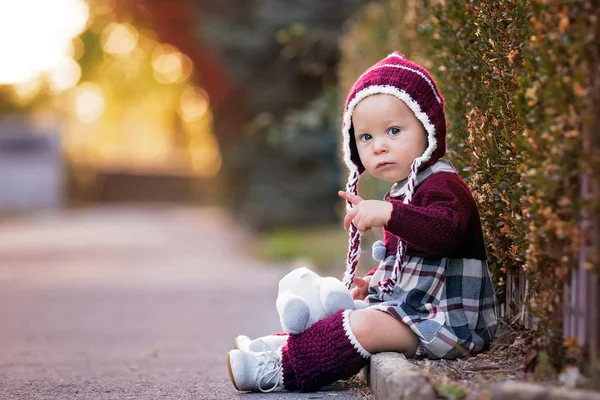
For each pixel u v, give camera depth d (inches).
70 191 1620.3
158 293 421.7
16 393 175.0
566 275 128.1
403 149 159.8
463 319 156.4
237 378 160.2
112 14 1268.5
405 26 285.6
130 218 1259.2
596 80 118.0
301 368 156.9
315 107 548.4
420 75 160.4
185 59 1037.8
